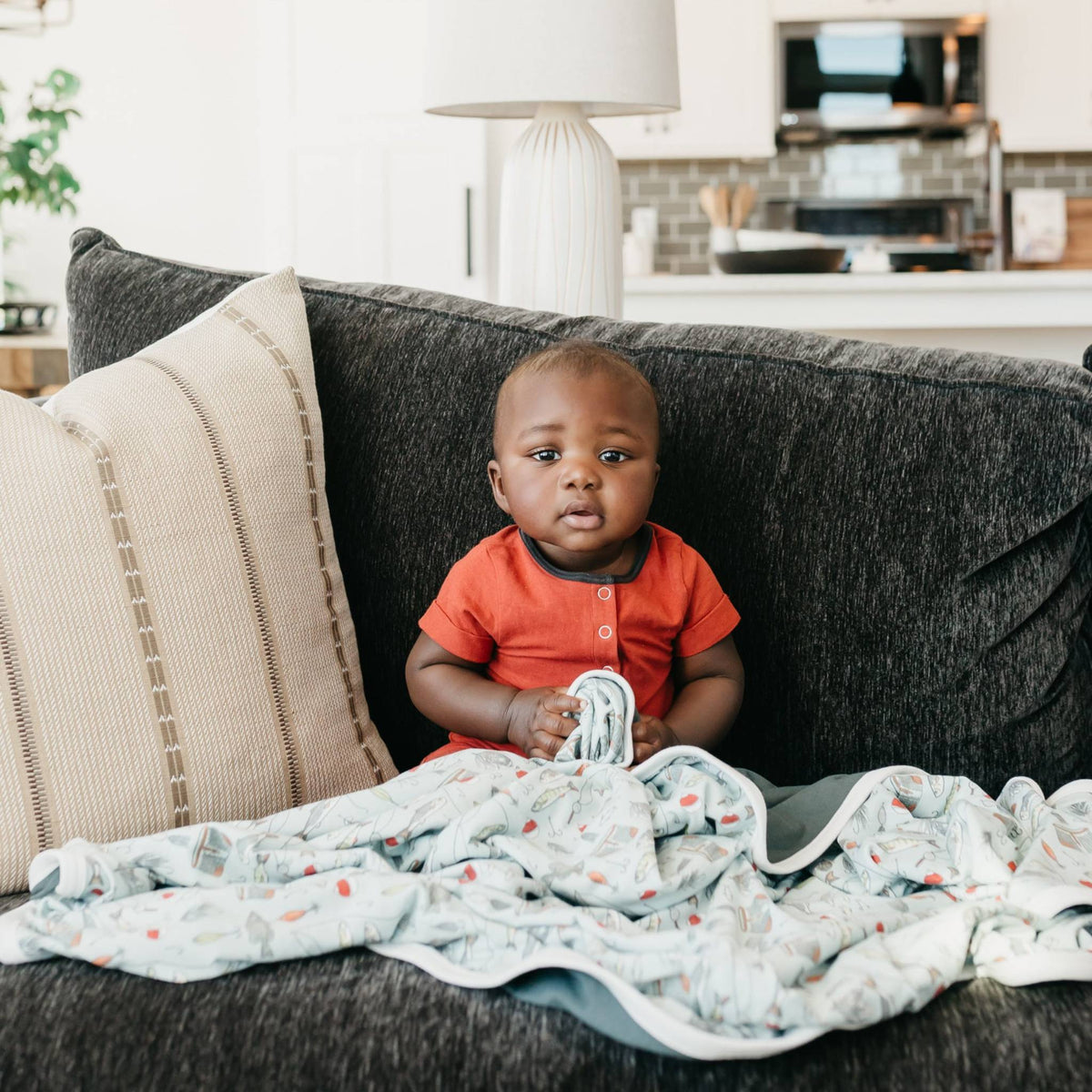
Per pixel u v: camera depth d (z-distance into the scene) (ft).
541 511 3.39
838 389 3.61
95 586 3.08
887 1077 2.13
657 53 5.87
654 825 2.80
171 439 3.36
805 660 3.54
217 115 15.31
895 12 14.69
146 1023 2.26
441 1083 2.14
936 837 2.92
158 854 2.70
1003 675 3.41
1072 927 2.46
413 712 3.88
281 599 3.43
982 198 15.75
